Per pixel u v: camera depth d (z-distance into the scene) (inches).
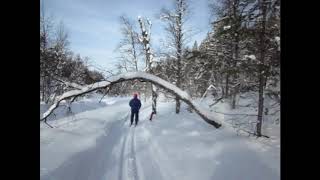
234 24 389.7
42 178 207.0
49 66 430.6
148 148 382.9
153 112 748.6
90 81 435.2
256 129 414.3
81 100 1187.3
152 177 270.1
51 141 329.1
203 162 281.7
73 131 420.5
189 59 495.2
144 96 1499.8
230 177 237.1
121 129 579.8
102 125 537.3
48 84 558.6
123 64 876.0
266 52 365.7
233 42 483.2
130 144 419.2
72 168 254.1
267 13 362.0
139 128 582.9
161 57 816.3
